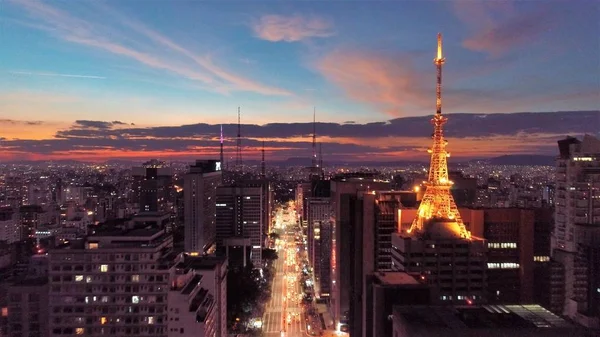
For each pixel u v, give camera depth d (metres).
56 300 160.25
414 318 89.69
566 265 150.00
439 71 194.62
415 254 183.62
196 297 175.88
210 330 181.12
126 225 195.75
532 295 169.38
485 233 192.12
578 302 133.88
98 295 160.62
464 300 174.25
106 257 161.00
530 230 187.75
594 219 149.62
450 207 195.25
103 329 160.25
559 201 161.88
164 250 173.75
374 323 133.75
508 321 86.62
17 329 162.00
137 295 161.25
